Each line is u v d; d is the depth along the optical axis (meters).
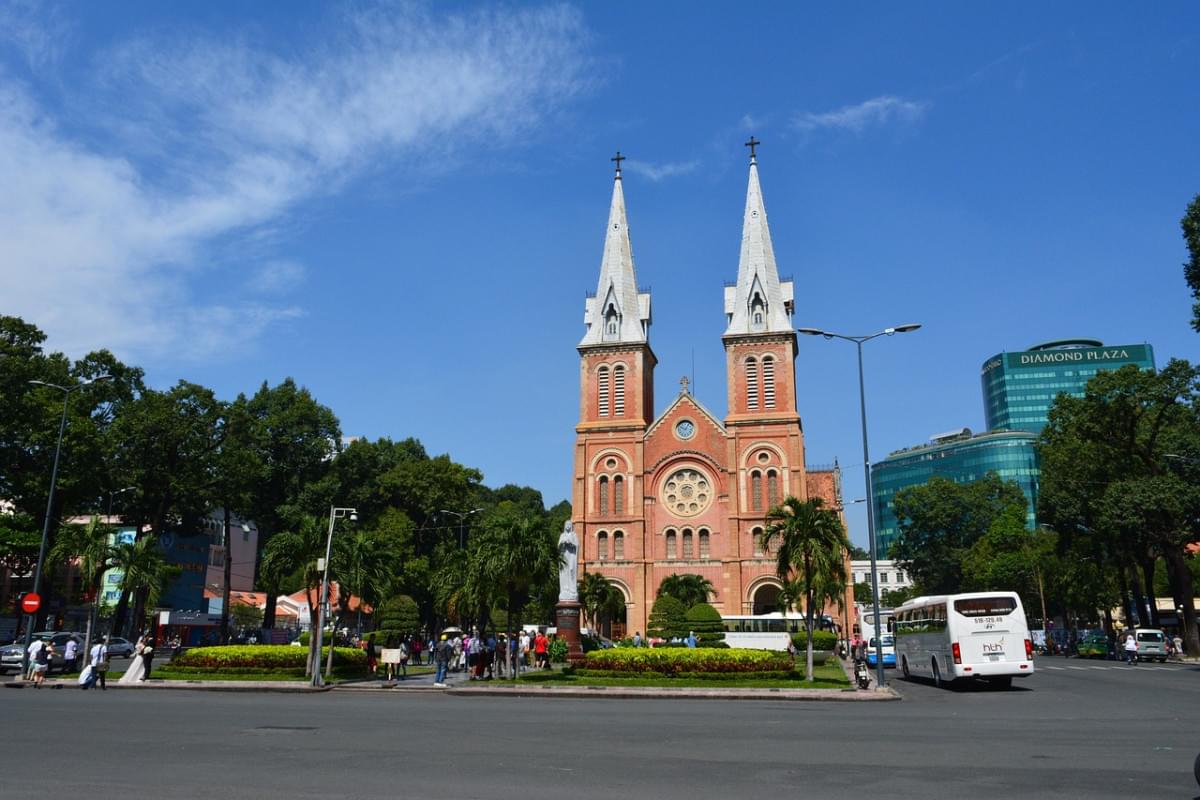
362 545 45.88
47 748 16.48
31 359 61.97
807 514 45.09
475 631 54.19
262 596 110.44
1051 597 105.62
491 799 11.87
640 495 86.00
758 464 84.81
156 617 75.81
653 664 39.12
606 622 83.31
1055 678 44.72
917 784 13.21
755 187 94.50
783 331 87.31
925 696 33.59
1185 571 64.81
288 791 12.32
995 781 13.48
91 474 64.31
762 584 81.81
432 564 92.44
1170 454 62.44
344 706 27.61
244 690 36.00
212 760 15.16
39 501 63.00
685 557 84.25
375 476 96.69
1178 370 62.94
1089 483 69.88
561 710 26.55
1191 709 26.95
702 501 85.56
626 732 20.11
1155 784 13.23
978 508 119.75
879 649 36.59
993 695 33.81
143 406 71.31
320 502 89.62
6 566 69.19
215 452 75.50
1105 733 20.20
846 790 12.70
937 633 39.06
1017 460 185.25
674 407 88.06
